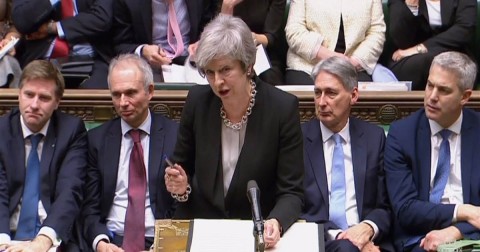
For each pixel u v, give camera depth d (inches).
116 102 291.6
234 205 250.5
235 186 247.4
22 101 279.0
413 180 288.4
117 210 294.0
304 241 229.5
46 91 278.8
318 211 287.4
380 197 290.8
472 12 399.2
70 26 384.5
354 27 386.9
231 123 247.9
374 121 338.6
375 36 390.3
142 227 288.2
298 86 353.4
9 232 277.7
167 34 386.3
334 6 389.1
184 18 387.5
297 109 249.6
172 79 361.7
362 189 290.5
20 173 283.7
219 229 228.7
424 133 290.0
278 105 247.3
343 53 386.9
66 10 391.9
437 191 286.2
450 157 288.2
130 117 290.8
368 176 291.0
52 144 288.0
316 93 292.2
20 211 282.8
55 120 293.1
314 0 390.9
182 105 335.3
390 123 337.7
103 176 293.7
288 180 248.7
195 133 252.2
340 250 260.4
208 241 222.8
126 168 295.6
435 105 280.5
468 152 287.0
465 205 274.2
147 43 387.2
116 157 295.0
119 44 386.9
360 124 299.0
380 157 293.1
